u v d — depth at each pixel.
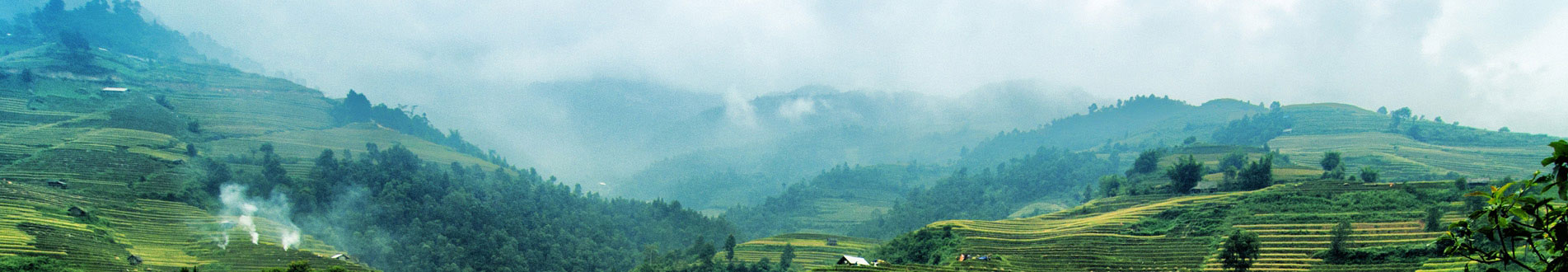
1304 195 176.25
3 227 140.75
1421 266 131.00
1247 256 137.50
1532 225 18.50
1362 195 171.38
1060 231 184.88
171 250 161.38
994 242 178.62
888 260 191.62
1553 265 17.91
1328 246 146.75
